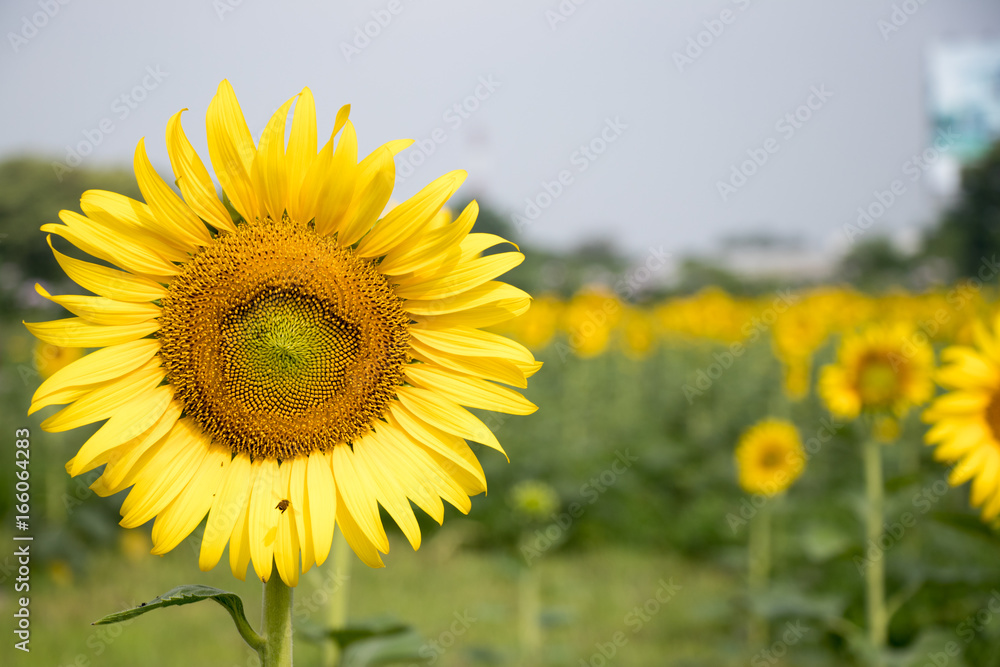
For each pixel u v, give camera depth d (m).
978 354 4.15
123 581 7.03
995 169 32.12
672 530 9.37
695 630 6.68
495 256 2.18
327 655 3.27
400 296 2.20
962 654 4.67
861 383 5.28
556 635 6.45
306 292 2.07
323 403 2.12
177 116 1.97
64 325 1.96
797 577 7.65
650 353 15.92
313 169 2.03
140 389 2.02
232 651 5.48
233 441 2.08
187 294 2.04
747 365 13.78
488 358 2.19
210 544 1.96
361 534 2.08
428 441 2.18
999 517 4.01
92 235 1.96
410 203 2.10
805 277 31.33
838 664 5.77
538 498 6.24
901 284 29.16
